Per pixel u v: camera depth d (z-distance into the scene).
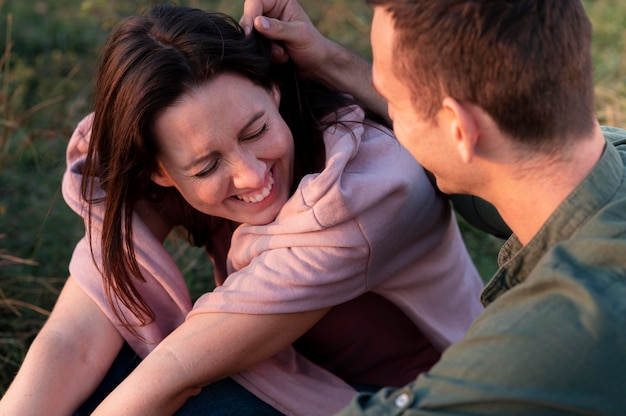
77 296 2.11
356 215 1.83
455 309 2.22
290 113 2.05
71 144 2.20
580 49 1.46
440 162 1.58
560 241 1.49
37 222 3.36
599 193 1.48
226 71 1.82
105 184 2.04
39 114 3.90
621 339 1.31
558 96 1.45
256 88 1.86
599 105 3.80
